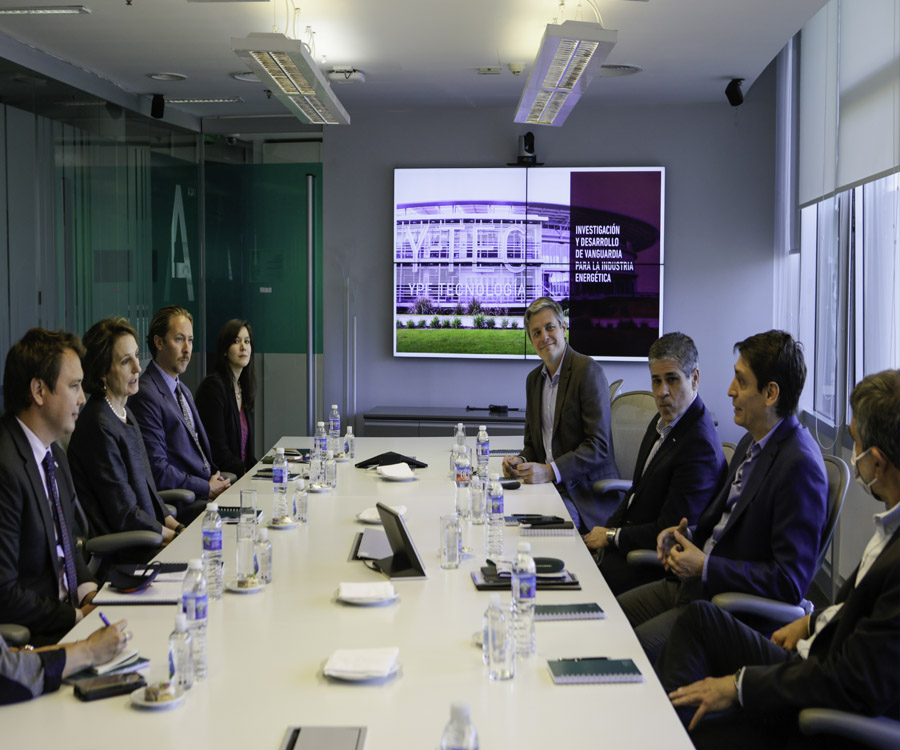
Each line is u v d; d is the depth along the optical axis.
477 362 7.50
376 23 5.06
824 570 5.17
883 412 1.98
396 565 2.63
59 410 2.62
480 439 4.29
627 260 7.25
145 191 7.11
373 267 7.56
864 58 4.61
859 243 4.75
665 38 5.34
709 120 7.17
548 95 5.02
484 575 2.52
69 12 4.91
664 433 3.49
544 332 4.46
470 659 1.95
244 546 2.57
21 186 5.68
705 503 3.28
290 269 7.79
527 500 3.62
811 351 5.93
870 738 1.79
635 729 1.62
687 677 2.29
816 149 5.68
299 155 7.72
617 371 7.33
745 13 4.85
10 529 2.49
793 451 2.67
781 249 6.82
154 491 3.83
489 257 7.38
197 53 5.76
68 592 2.72
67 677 1.83
